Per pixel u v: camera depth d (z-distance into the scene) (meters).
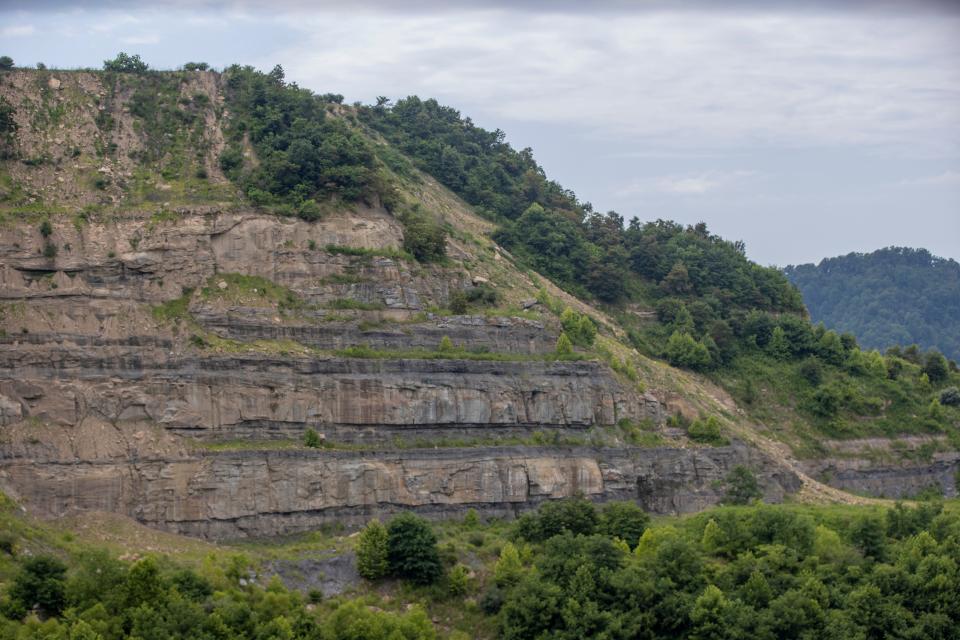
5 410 171.25
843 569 176.12
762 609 164.12
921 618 167.25
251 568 161.62
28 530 157.38
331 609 159.12
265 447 183.25
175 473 175.62
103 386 178.62
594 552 169.62
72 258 188.62
